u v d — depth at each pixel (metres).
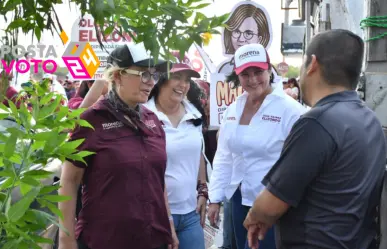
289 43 11.95
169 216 3.70
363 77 3.05
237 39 6.41
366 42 3.05
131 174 3.10
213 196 4.45
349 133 2.37
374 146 2.45
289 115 4.00
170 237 3.32
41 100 1.99
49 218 1.97
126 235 3.10
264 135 4.02
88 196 3.14
